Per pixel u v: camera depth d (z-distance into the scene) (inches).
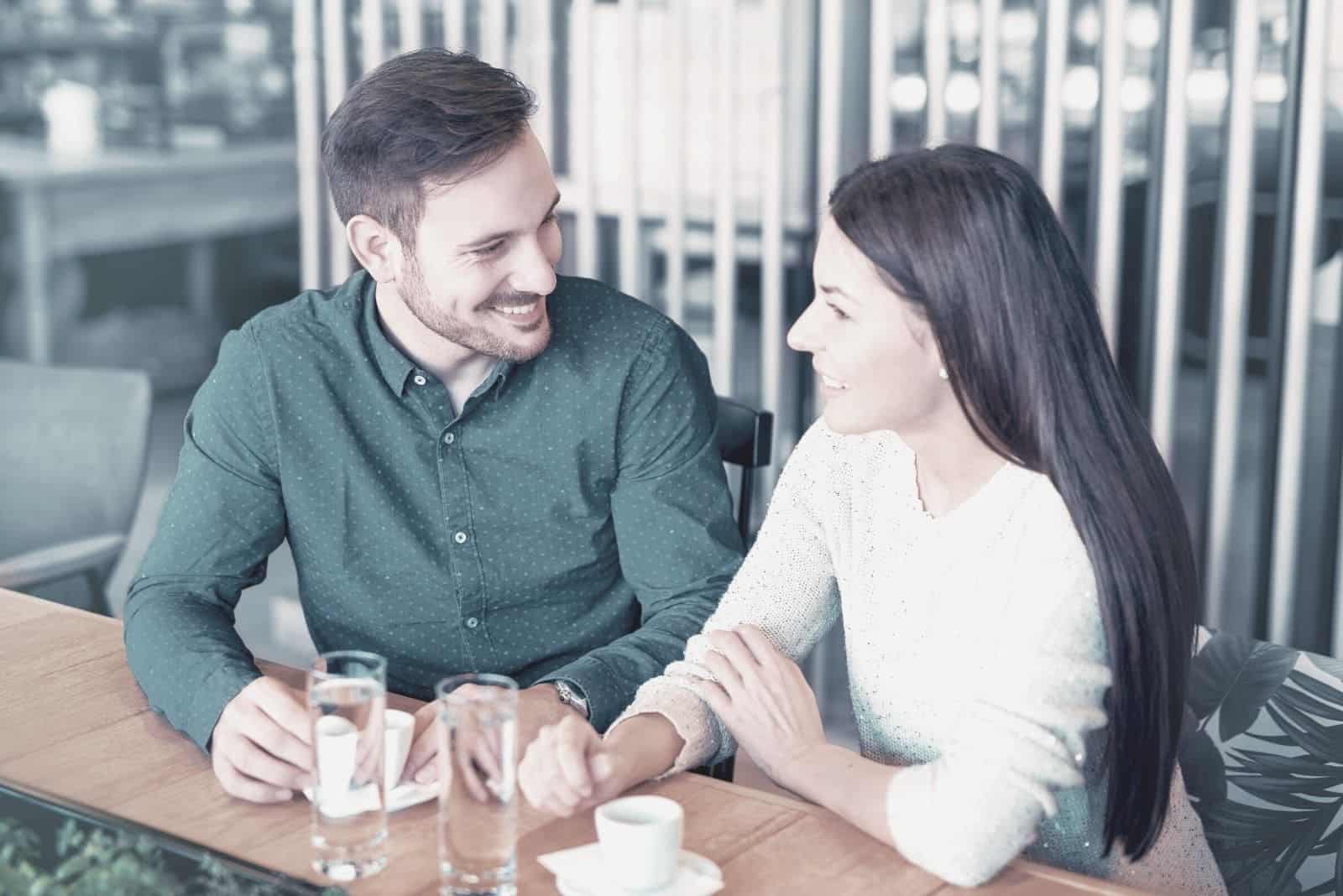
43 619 63.8
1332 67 86.3
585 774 46.4
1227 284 90.8
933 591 52.2
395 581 64.4
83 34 194.1
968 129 98.8
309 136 126.3
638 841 40.5
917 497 53.4
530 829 45.7
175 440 186.4
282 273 199.9
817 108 106.7
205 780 49.3
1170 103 90.6
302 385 62.6
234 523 62.4
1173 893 53.2
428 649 65.2
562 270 119.2
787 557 57.2
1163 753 49.1
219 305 205.3
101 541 91.7
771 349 109.4
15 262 197.3
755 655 51.4
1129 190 95.7
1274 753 55.2
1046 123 94.7
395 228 58.1
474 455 63.9
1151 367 94.7
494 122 56.3
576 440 64.2
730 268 109.3
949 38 97.8
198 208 184.5
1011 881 43.5
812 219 108.0
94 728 53.3
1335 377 89.3
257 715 50.1
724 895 41.9
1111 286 94.3
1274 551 92.1
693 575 64.4
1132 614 47.2
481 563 64.6
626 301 66.0
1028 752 44.7
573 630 66.5
